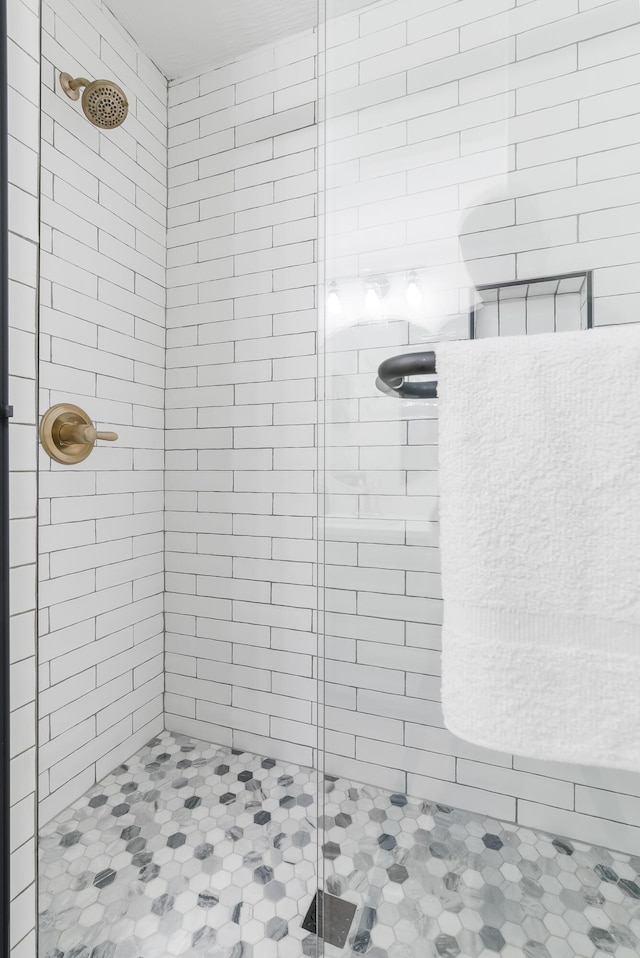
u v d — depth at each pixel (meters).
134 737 1.56
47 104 1.24
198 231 1.65
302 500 1.51
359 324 0.59
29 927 0.61
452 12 0.57
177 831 1.23
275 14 1.45
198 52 1.59
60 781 1.29
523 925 0.53
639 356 0.42
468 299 0.55
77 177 1.34
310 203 1.49
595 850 0.52
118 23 1.47
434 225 0.57
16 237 0.60
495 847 0.54
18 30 0.60
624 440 0.42
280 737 1.54
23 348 0.61
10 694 0.59
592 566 0.43
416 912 0.57
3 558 0.56
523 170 0.54
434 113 0.57
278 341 1.54
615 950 0.50
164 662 1.69
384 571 0.58
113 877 1.09
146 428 1.61
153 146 1.63
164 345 1.69
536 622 0.45
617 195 0.52
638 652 0.42
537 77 0.54
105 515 1.44
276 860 1.14
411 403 0.56
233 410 1.60
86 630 1.38
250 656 1.58
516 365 0.46
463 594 0.47
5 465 0.56
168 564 1.69
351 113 0.61
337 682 0.61
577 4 0.53
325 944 0.61
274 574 1.55
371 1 0.60
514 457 0.45
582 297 0.52
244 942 0.94
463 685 0.47
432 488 0.55
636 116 0.52
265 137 1.55
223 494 1.62
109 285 1.45
